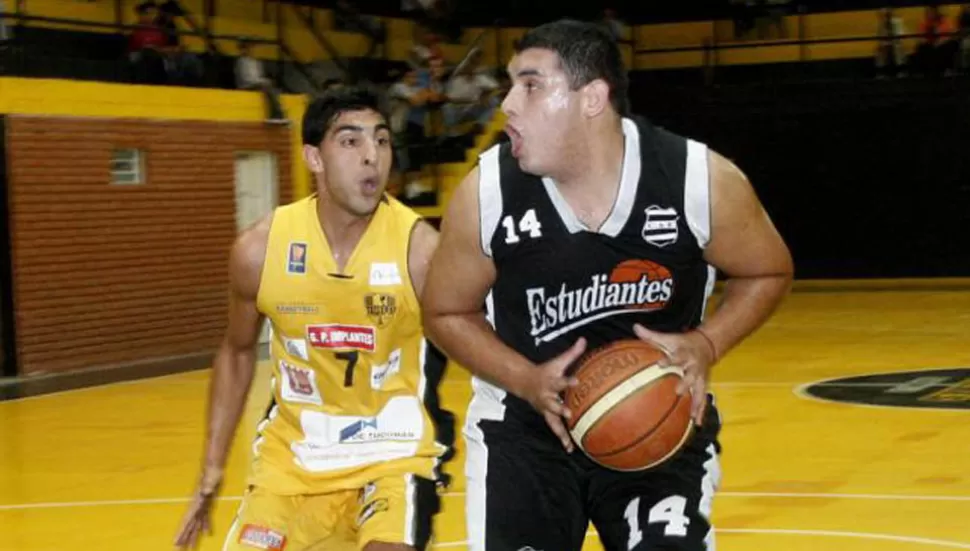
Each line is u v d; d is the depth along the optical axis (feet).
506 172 12.21
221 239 56.29
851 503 25.27
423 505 14.66
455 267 12.51
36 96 48.78
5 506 26.89
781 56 82.23
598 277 12.25
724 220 12.07
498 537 12.77
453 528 23.65
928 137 75.41
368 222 14.96
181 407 40.27
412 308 14.92
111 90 51.49
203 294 55.62
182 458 32.01
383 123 14.64
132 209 52.29
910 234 76.54
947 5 81.61
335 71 66.64
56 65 51.80
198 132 54.95
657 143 12.04
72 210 50.03
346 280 14.84
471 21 81.20
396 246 14.92
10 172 47.96
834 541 22.39
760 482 27.40
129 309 52.31
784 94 76.84
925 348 49.90
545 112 11.71
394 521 14.42
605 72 11.75
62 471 30.53
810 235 77.92
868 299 69.51
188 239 54.80
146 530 24.66
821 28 82.38
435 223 67.00
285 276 14.92
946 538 22.48
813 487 26.81
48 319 49.24
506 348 12.48
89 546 23.45
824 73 81.56
